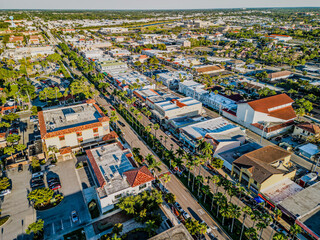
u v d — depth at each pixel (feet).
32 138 494.59
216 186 370.32
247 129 553.64
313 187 342.03
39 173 388.16
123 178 332.19
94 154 389.60
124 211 320.50
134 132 530.27
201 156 377.91
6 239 281.95
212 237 285.23
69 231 291.79
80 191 356.59
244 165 369.91
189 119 556.92
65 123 460.55
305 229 276.62
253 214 279.69
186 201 339.77
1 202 336.08
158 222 289.94
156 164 370.94
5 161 418.72
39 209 323.98
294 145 485.56
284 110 568.00
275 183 353.31
